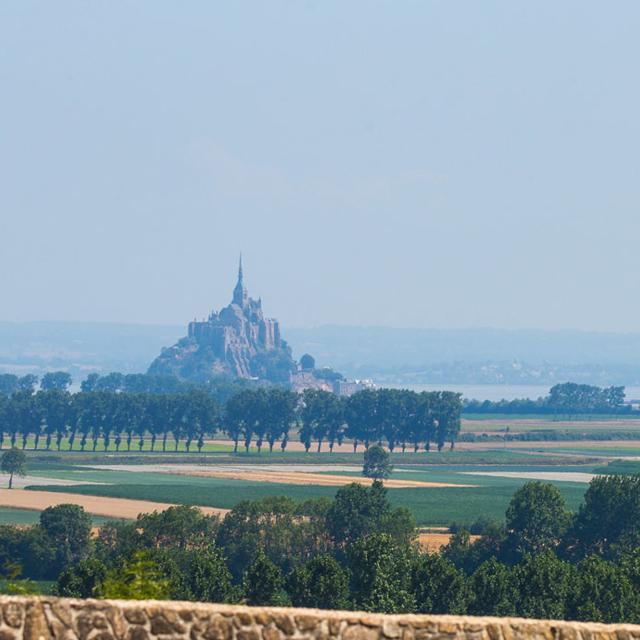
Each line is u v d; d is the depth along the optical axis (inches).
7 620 3090.6
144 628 3159.5
